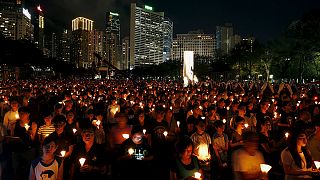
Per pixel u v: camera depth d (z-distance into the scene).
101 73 71.88
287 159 6.62
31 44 84.00
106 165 7.29
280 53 56.06
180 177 6.10
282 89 24.20
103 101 15.02
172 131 9.97
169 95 19.00
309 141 7.38
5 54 64.75
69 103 11.24
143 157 7.72
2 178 7.23
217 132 8.45
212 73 87.81
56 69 105.31
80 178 6.80
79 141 7.42
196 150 8.08
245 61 74.38
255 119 10.98
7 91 19.61
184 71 40.62
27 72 85.44
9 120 9.95
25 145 8.28
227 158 8.27
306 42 49.75
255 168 6.00
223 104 13.15
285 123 11.25
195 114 11.13
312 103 13.12
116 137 8.44
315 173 6.51
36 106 11.95
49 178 5.77
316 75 52.78
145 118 10.23
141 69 159.88
